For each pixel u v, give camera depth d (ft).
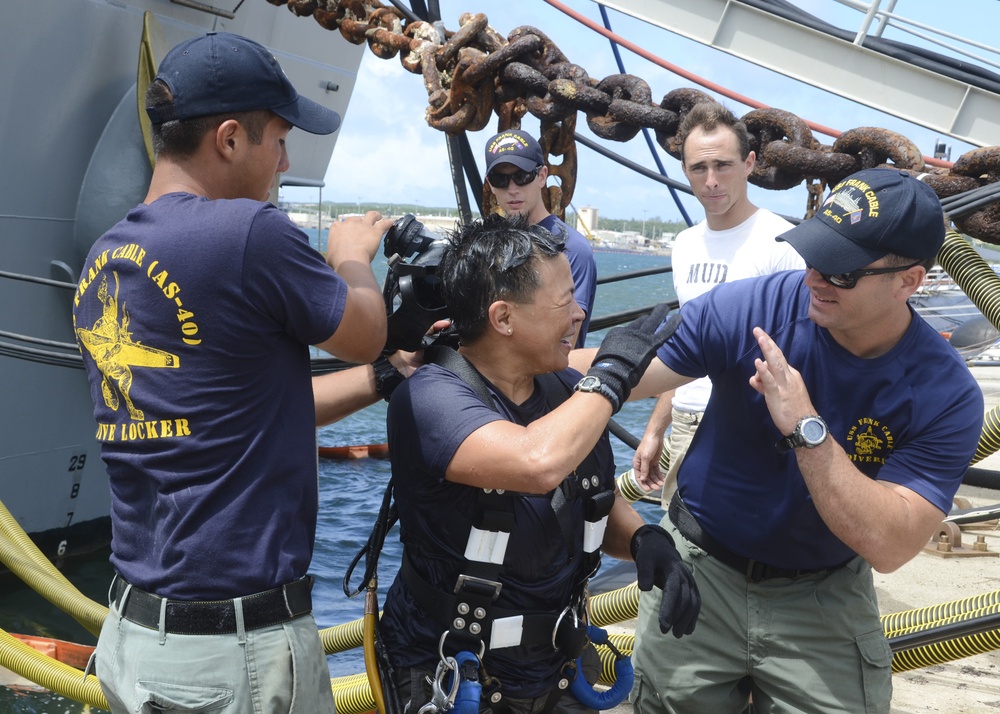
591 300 11.92
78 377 26.81
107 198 25.17
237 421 6.03
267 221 6.06
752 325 7.52
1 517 15.17
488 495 6.21
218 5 28.14
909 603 16.14
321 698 6.35
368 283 6.59
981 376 52.80
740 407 7.69
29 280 19.20
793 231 6.83
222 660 5.96
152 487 6.12
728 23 13.35
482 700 6.43
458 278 6.48
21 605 23.07
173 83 6.24
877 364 7.11
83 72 24.66
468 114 13.91
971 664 13.47
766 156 11.68
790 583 7.84
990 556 18.97
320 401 7.34
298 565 6.24
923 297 55.62
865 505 6.58
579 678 6.84
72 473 27.32
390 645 6.75
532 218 12.57
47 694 15.06
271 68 6.42
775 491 7.62
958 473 7.02
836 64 12.77
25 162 24.08
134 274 6.06
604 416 6.07
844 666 7.80
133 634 6.12
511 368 6.64
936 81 12.21
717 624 8.07
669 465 13.66
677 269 12.69
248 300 5.98
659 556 7.00
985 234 10.74
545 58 13.64
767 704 8.18
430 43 14.58
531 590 6.44
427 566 6.53
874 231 6.47
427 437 6.22
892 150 10.87
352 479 35.99
